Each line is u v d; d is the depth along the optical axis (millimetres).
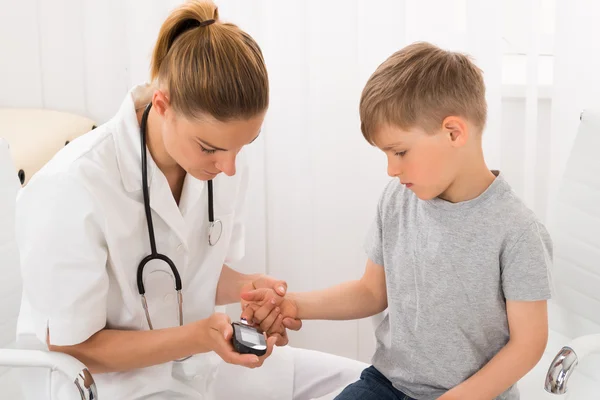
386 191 1229
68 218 1079
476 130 1077
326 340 1993
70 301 1095
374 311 1283
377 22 1770
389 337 1227
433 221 1124
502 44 1744
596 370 1345
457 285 1106
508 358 1073
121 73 1853
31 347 1165
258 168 1846
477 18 1729
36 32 1831
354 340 1994
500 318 1111
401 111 1038
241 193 1388
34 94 1870
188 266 1282
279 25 1770
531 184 1819
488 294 1094
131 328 1221
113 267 1141
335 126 1824
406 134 1052
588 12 1711
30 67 1853
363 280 1289
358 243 1919
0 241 1284
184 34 1036
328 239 1910
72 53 1844
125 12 1786
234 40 1017
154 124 1136
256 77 1016
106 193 1111
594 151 1296
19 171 1490
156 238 1196
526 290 1059
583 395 1300
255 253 1902
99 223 1094
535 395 1285
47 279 1091
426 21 1771
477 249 1087
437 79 1037
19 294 1335
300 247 1925
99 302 1120
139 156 1139
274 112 1826
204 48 999
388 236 1208
